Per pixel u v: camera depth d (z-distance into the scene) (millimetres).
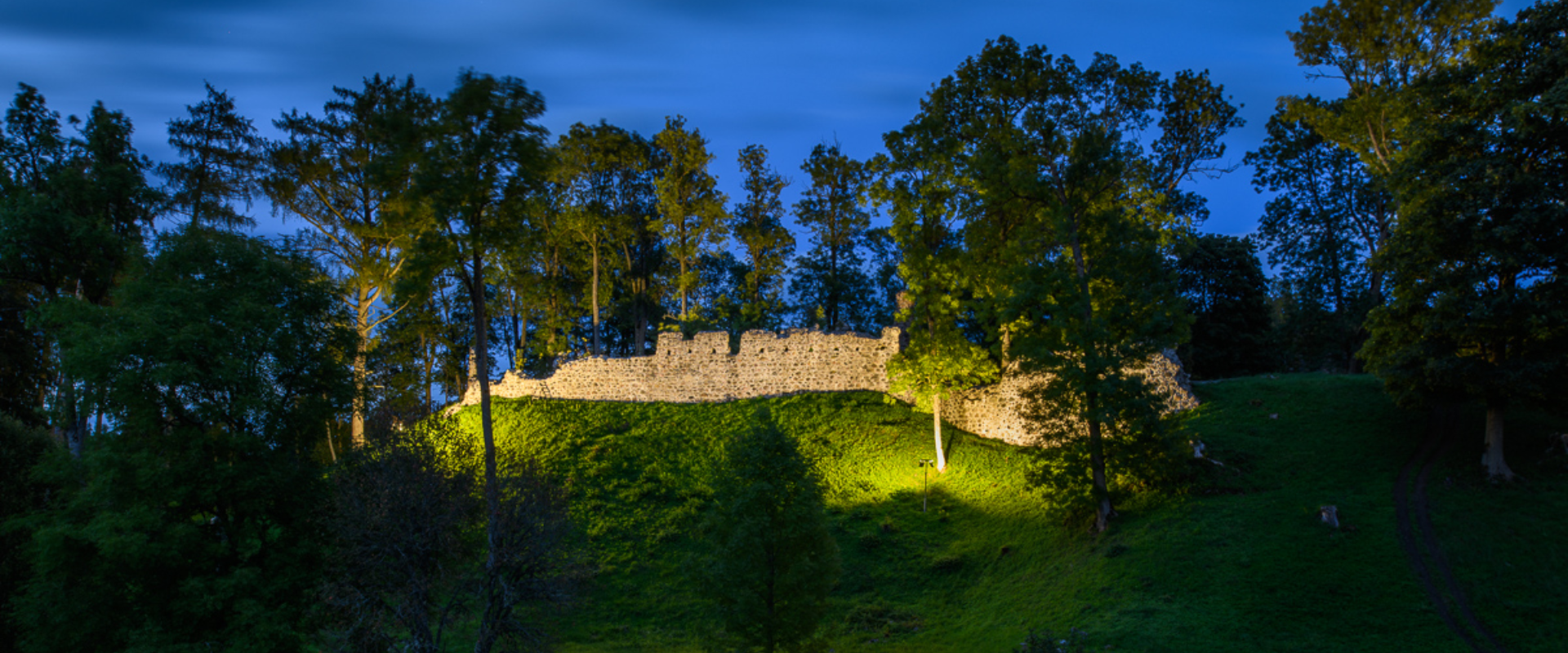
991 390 37500
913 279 34812
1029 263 28906
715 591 19609
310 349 22031
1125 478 29219
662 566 28719
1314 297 49969
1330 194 48281
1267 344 47406
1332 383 35812
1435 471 26484
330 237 37156
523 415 42000
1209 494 27438
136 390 18703
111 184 28094
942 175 35188
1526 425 28016
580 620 25531
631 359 44656
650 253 56281
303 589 19547
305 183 35938
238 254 20938
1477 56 26406
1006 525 29562
